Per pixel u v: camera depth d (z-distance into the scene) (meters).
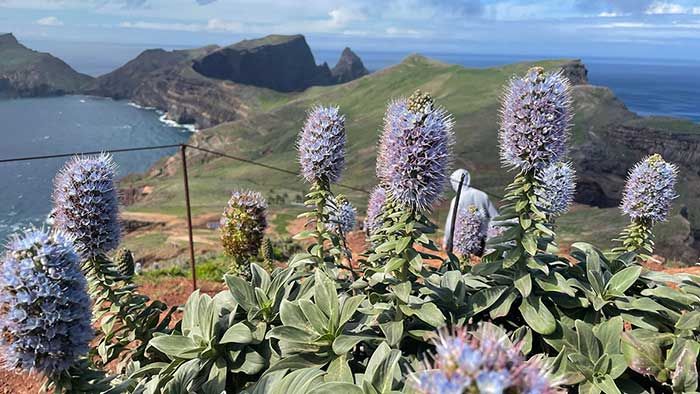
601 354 5.17
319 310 5.25
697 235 28.67
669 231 25.98
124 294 6.13
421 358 5.02
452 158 5.09
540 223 5.32
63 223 5.59
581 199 80.06
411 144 4.82
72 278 4.17
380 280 5.37
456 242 9.13
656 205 6.48
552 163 5.17
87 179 5.62
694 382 4.80
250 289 6.05
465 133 136.62
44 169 141.12
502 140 5.41
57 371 4.24
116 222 5.97
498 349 2.27
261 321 5.86
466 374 2.04
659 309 5.35
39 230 4.28
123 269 7.08
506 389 2.10
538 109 4.97
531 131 4.98
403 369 4.72
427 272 5.24
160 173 192.88
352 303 5.08
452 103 196.50
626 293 6.14
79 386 4.38
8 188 116.94
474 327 5.49
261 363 5.27
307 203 6.50
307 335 5.13
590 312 5.71
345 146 6.44
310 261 6.52
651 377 5.45
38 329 4.05
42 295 3.94
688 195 54.88
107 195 5.77
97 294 5.96
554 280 5.36
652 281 6.16
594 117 113.62
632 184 6.68
